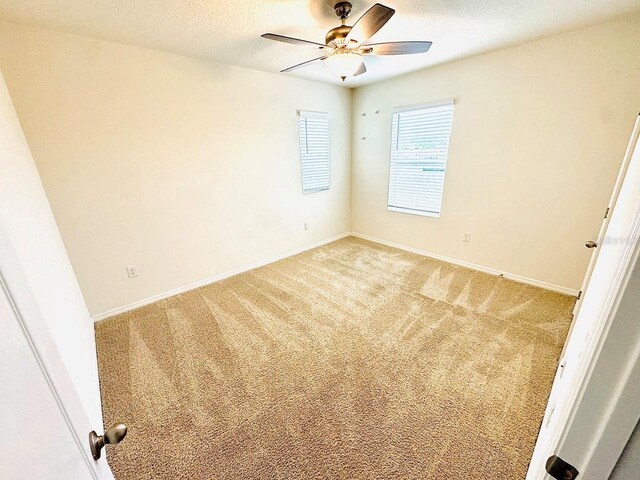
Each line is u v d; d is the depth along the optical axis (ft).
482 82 8.73
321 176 12.81
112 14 5.47
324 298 8.70
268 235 11.44
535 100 7.87
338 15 5.41
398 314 7.71
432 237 11.59
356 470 3.98
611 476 1.21
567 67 7.17
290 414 4.85
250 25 6.10
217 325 7.45
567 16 6.11
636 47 6.24
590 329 2.05
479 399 5.03
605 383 1.13
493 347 6.31
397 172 12.17
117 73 7.03
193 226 9.23
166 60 7.72
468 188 9.95
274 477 3.93
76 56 6.45
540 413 4.72
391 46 5.87
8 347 1.10
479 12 5.87
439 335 6.78
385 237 13.55
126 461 4.17
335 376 5.65
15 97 5.92
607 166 7.12
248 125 9.82
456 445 4.26
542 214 8.45
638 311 0.99
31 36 5.90
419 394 5.17
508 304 7.99
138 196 7.95
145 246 8.35
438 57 8.66
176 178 8.54
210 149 9.07
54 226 6.13
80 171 6.94
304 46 7.29
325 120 12.18
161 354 6.39
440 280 9.64
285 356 6.24
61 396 1.46
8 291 1.16
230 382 5.57
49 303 3.42
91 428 1.89
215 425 4.69
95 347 6.60
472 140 9.43
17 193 3.39
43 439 1.24
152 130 7.83
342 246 13.53
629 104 6.56
